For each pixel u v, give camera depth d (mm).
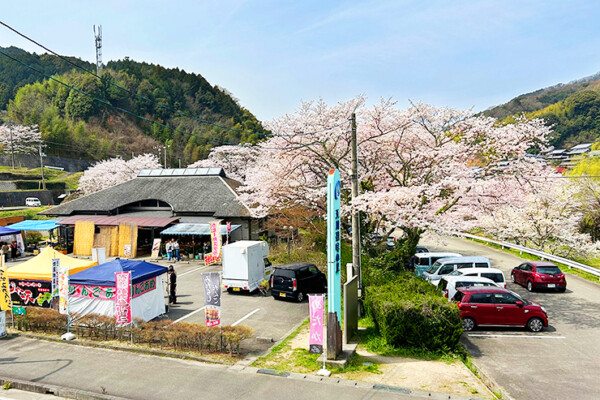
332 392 9000
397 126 20219
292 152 20875
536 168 18906
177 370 10391
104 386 9508
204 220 30906
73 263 16328
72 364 10906
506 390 9461
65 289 13172
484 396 8797
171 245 27984
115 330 12812
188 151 89250
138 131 99750
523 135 18812
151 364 10828
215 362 10852
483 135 19875
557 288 20000
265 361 10828
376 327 13289
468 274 18484
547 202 31094
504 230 33625
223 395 8945
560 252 33781
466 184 17078
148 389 9312
